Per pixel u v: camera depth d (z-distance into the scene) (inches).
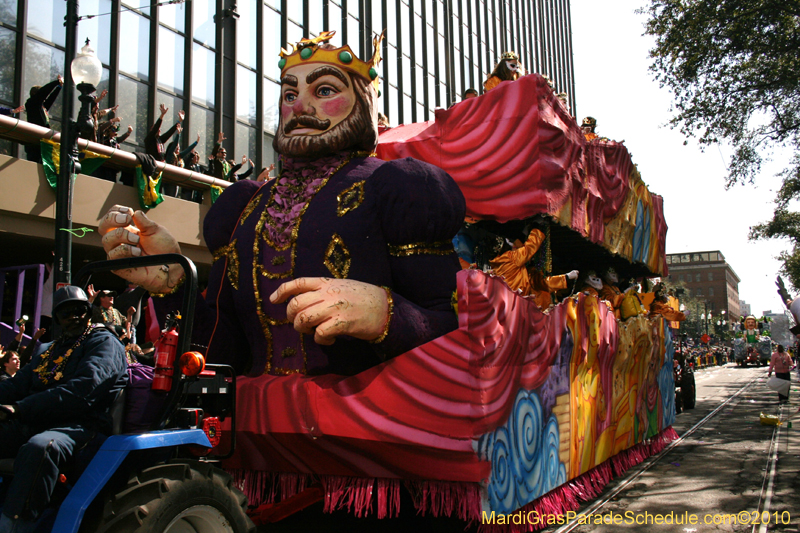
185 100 500.4
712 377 1190.9
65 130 241.4
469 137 204.2
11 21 377.1
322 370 162.7
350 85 180.9
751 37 616.1
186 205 388.2
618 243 275.9
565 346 195.9
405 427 141.8
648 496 221.8
